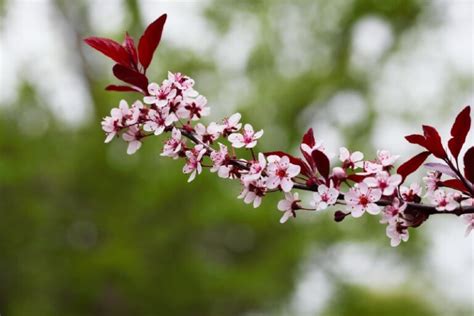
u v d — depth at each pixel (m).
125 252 10.91
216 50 15.80
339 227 13.01
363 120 15.40
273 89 15.23
